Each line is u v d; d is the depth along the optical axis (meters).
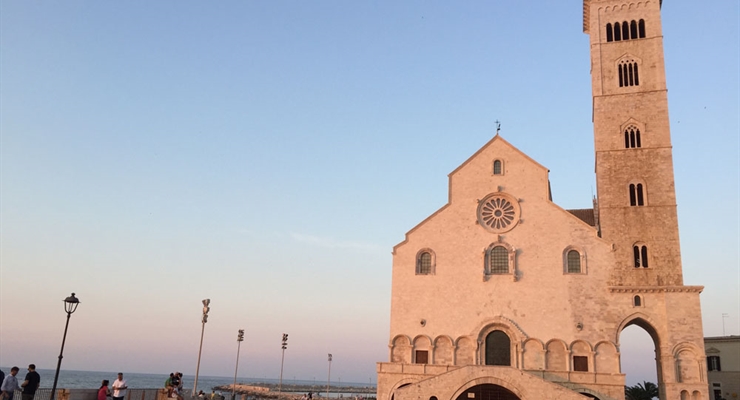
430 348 64.88
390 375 64.12
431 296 66.81
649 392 89.31
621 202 66.12
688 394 57.19
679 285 60.91
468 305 65.44
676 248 62.81
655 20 71.44
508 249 66.25
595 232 64.81
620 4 73.44
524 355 62.41
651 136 67.50
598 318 61.91
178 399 47.62
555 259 64.88
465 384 56.50
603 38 72.94
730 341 85.94
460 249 67.62
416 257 68.62
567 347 61.47
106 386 40.28
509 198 68.00
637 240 64.25
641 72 70.12
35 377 34.78
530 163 68.62
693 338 58.69
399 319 66.88
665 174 65.75
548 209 66.62
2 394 32.25
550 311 63.22
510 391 55.50
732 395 84.12
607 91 70.75
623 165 67.44
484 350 63.84
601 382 58.53
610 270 63.34
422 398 56.88
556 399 54.22
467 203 69.06
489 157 70.12
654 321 60.50
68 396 40.88
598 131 69.62
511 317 63.94
